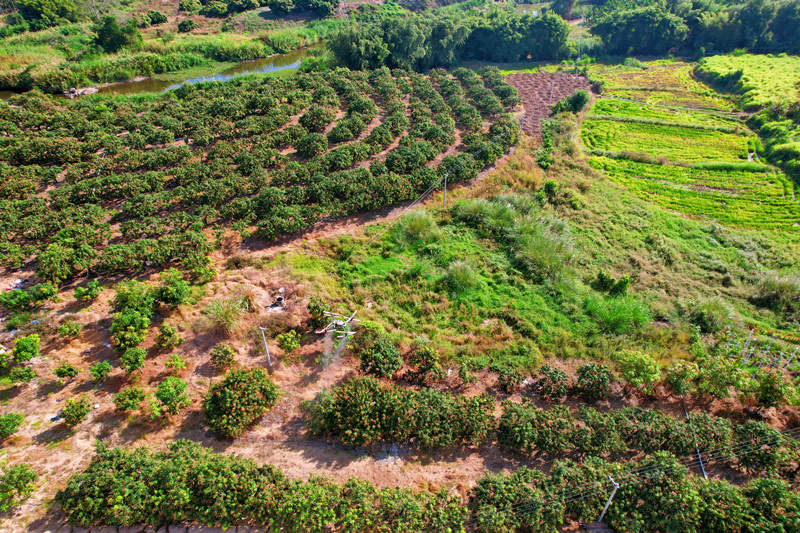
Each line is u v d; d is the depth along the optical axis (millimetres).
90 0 100688
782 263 42750
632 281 39469
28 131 52812
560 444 24938
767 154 61125
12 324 30125
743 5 98875
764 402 28094
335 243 40094
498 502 22078
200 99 62406
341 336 30844
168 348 29531
